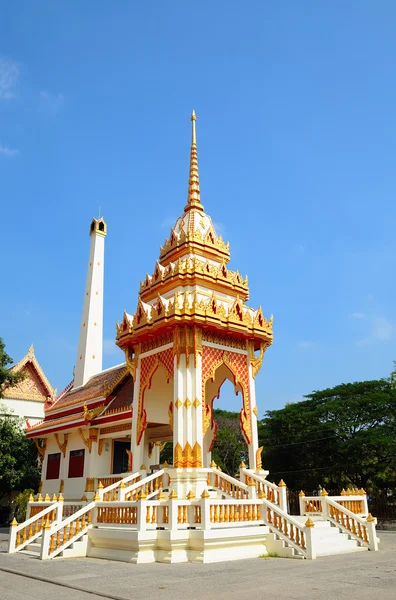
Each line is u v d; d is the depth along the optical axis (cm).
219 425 6200
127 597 951
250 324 2152
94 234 4631
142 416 2128
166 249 2436
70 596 982
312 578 1138
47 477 3347
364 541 1795
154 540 1494
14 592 1044
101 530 1633
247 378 2155
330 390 4994
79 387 3888
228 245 2477
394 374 5097
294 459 4806
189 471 1820
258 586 1042
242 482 1934
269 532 1628
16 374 3791
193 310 1955
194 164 2656
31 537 1855
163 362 2070
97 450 2839
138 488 1833
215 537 1470
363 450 4350
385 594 945
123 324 2255
